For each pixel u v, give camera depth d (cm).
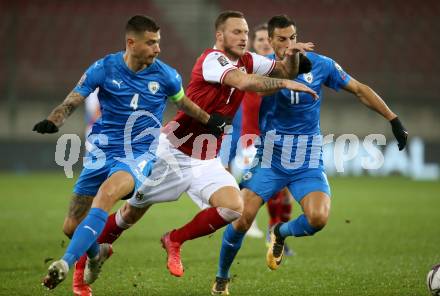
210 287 2794
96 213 2308
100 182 2538
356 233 4403
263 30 3731
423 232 4438
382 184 8100
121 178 2400
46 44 11488
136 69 2464
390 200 6425
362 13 11969
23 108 9962
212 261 3422
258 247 3909
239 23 2573
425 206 5947
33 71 10950
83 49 11506
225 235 2639
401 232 4441
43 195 6600
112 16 11962
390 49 11488
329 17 11981
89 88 2408
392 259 3459
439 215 5344
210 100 2589
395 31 11675
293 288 2762
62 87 10269
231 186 2572
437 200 6431
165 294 2652
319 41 11550
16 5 10756
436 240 4106
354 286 2786
